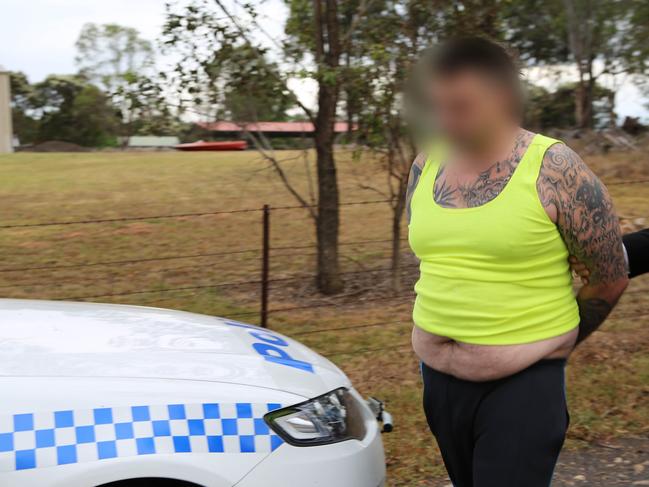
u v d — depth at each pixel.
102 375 2.45
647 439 4.26
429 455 4.08
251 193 14.67
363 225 11.10
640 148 18.83
